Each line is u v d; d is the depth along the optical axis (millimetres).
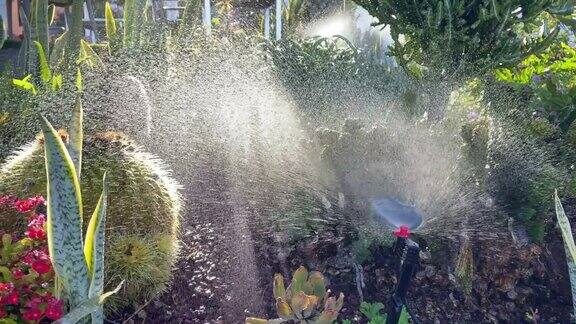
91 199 2197
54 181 1574
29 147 2527
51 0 5906
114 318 2129
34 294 1785
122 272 2096
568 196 2893
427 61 4023
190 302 2240
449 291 2400
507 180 2543
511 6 3762
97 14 11141
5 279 1786
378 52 6547
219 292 2293
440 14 3781
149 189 2277
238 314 2197
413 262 1726
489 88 3584
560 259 2580
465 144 2504
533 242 2537
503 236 2457
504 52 3881
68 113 3750
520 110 3326
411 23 4059
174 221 2383
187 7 5492
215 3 8805
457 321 2285
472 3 3848
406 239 1777
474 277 2432
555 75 3975
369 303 2279
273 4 8188
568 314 2375
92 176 2221
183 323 2137
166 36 5016
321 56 5133
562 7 3975
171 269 2307
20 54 4898
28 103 3766
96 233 1646
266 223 2605
